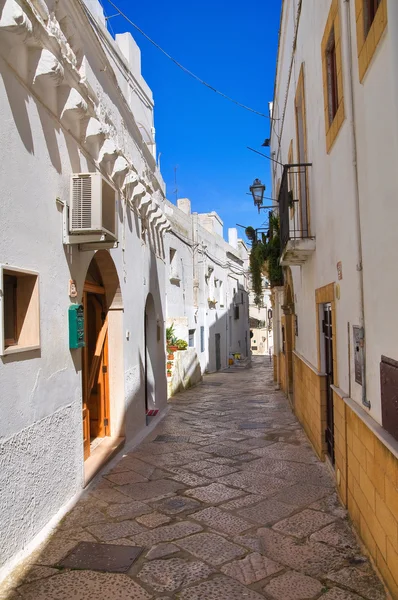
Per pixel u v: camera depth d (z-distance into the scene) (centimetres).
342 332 474
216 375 2161
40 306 396
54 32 423
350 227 421
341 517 439
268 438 773
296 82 800
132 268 742
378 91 319
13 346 361
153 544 383
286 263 765
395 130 279
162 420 945
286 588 318
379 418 342
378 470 329
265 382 1820
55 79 399
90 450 618
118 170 621
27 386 368
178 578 330
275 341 1764
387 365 312
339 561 355
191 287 1962
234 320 3042
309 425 745
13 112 356
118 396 685
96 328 682
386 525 309
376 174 332
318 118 588
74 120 474
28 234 378
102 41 653
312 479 550
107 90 612
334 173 493
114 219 498
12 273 359
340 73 442
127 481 541
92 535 397
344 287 456
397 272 291
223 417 984
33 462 377
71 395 466
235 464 615
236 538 395
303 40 709
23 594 310
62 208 449
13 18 326
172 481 544
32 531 373
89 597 306
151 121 1020
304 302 800
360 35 360
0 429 326
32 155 387
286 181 675
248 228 1326
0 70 336
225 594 311
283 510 457
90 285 620
